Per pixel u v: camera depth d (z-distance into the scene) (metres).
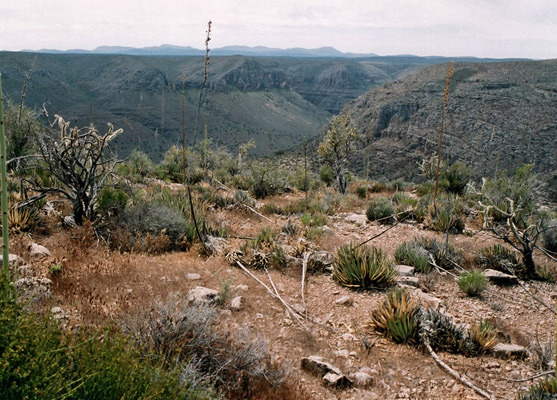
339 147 22.92
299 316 6.51
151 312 4.81
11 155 11.70
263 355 4.72
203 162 23.86
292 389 4.45
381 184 22.92
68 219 8.84
